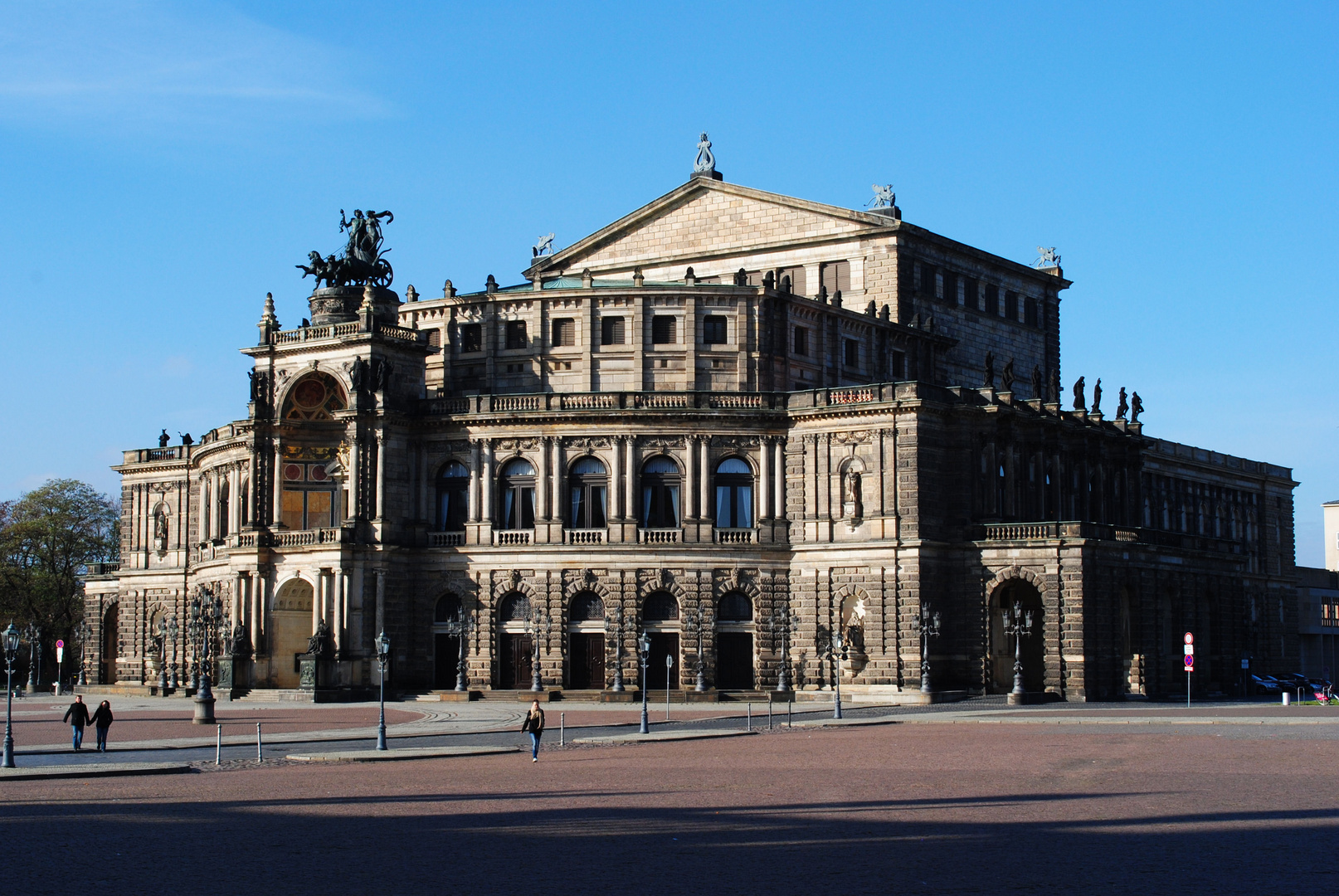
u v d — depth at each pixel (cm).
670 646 13150
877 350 14962
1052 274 17850
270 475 13812
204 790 5809
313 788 5844
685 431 13250
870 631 12750
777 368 13838
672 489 13325
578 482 13412
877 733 8950
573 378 13788
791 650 13112
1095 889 3547
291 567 13412
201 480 16300
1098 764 6625
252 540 13588
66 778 6341
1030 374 17500
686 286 13725
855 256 15475
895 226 15200
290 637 13662
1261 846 4156
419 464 13762
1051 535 12625
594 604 13262
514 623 13325
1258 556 19838
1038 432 13912
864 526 12875
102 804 5344
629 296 13712
